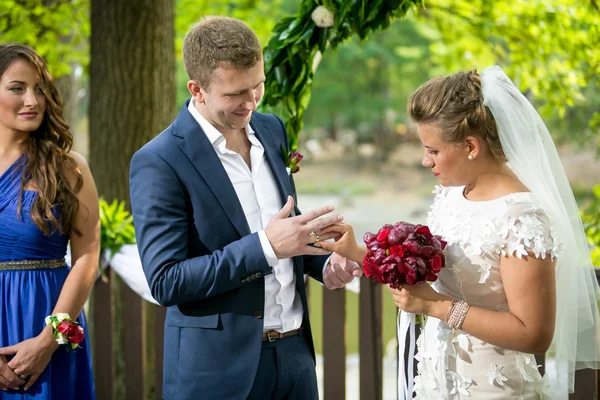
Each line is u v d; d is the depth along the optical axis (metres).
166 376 2.21
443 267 2.04
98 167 4.24
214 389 2.10
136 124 4.16
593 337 2.16
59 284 2.50
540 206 1.93
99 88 4.20
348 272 2.29
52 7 5.29
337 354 3.18
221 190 2.13
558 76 5.28
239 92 2.03
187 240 2.11
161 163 2.10
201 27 2.06
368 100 19.95
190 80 2.11
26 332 2.41
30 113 2.45
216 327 2.12
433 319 2.13
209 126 2.18
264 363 2.18
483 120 1.94
